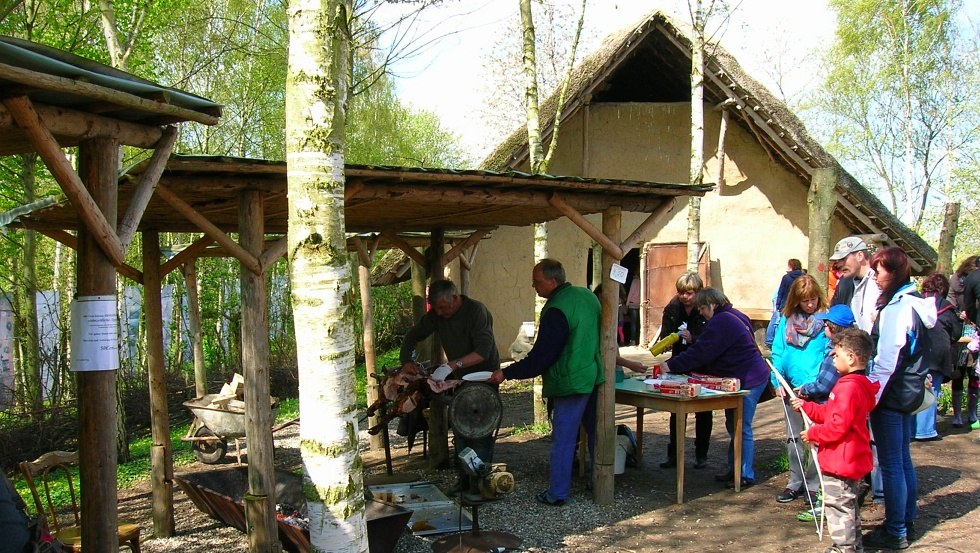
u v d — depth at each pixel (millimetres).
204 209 4852
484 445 5953
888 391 4766
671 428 7043
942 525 5266
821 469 4609
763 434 8469
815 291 5586
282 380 14844
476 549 4852
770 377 6484
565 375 5824
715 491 6266
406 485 6199
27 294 11227
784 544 4996
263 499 4348
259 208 4301
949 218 10625
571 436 5961
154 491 5578
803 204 14164
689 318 7031
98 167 3166
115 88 2920
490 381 5773
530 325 13344
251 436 4379
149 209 4785
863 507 5691
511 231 13961
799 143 12609
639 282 15719
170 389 12523
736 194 14414
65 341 11156
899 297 4711
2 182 10711
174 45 15172
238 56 15336
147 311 5637
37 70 2643
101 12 8602
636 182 5598
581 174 14078
